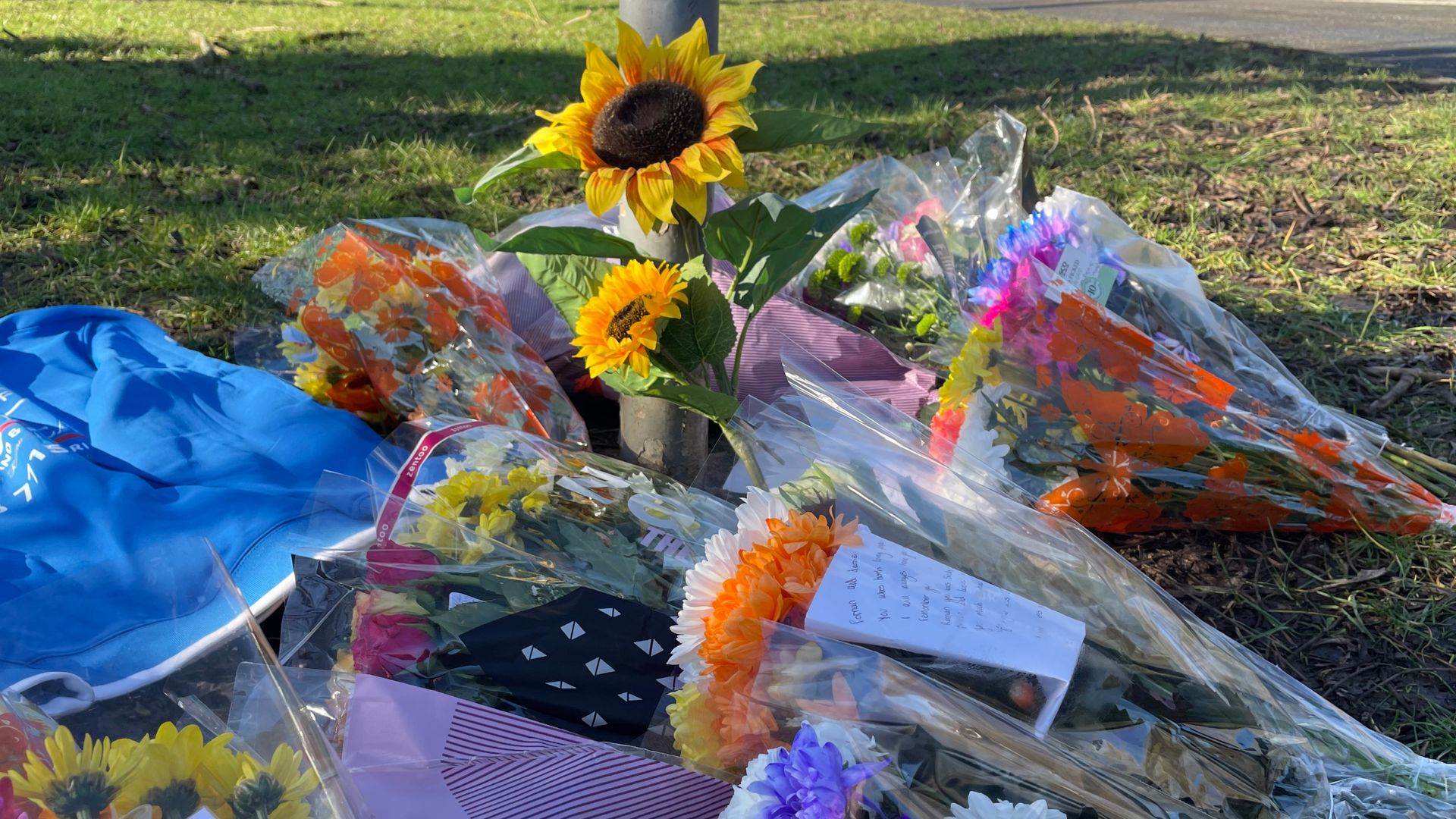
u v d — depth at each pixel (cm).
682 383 172
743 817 110
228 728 107
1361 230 386
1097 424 207
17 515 185
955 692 119
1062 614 133
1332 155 485
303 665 135
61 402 234
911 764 112
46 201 398
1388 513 210
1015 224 255
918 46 910
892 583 129
